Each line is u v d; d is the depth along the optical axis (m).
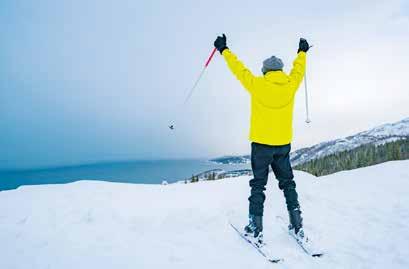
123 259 3.24
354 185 5.92
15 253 3.32
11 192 5.21
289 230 3.83
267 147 3.58
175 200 4.73
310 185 5.72
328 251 3.49
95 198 4.82
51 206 4.50
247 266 3.15
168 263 3.19
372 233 3.94
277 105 3.52
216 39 3.74
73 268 3.06
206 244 3.61
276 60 3.62
